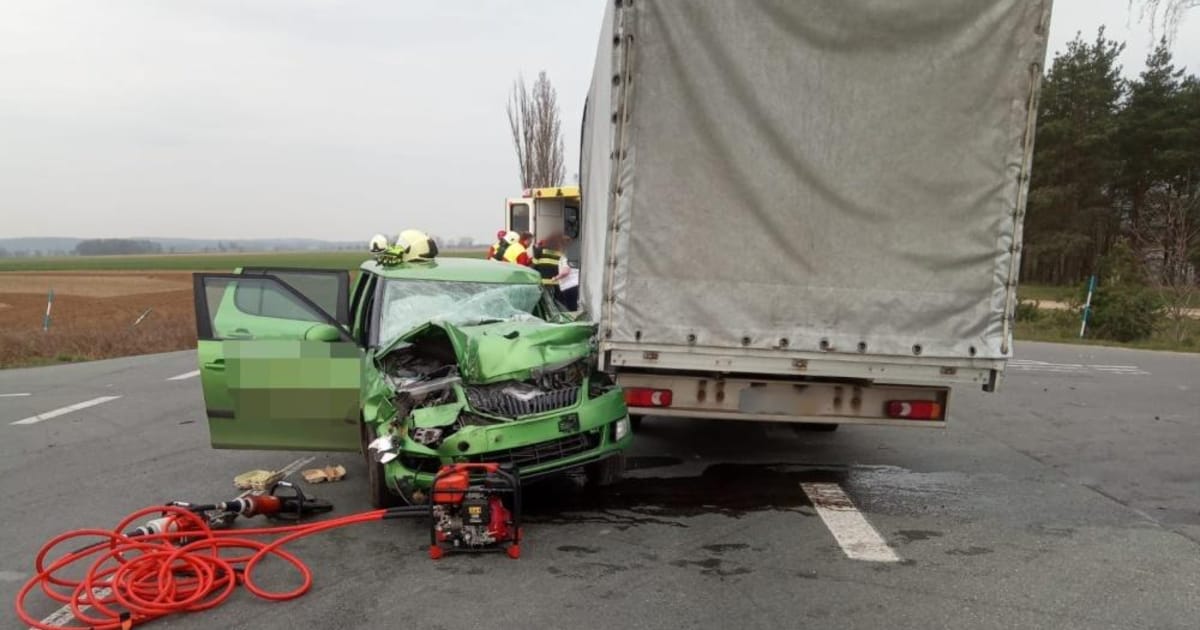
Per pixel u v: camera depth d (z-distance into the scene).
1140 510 5.41
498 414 4.90
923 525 5.07
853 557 4.49
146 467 6.66
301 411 5.60
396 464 4.88
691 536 4.85
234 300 5.74
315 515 5.30
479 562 4.44
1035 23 4.71
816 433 7.79
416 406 5.02
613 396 5.22
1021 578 4.18
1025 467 6.55
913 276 4.87
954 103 4.75
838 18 4.70
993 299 4.90
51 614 3.86
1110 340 19.28
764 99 4.76
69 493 5.95
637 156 4.82
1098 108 43.16
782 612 3.77
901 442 7.44
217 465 6.68
